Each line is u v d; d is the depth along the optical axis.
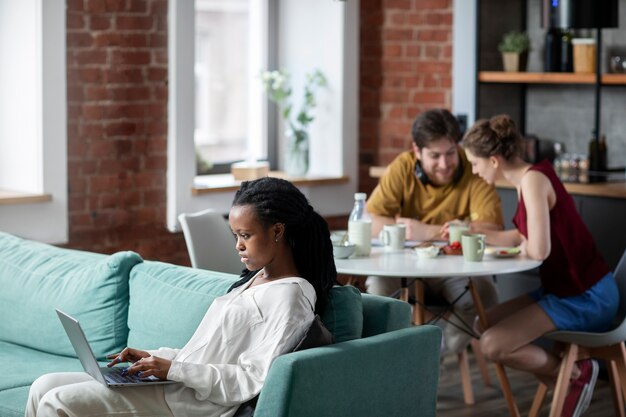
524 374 5.82
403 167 5.36
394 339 3.45
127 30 6.11
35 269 4.60
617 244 5.80
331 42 7.00
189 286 3.96
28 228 5.82
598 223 5.88
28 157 5.91
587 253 4.72
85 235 6.11
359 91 7.18
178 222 6.36
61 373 3.47
